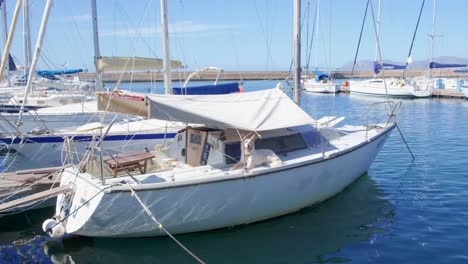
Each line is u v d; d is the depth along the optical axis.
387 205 8.91
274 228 7.77
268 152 7.74
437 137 16.80
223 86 12.70
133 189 6.39
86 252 6.96
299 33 10.36
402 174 11.28
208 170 7.28
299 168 7.77
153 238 7.17
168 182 6.57
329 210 8.62
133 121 12.92
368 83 38.41
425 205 8.89
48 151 11.59
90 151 7.48
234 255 6.87
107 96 6.75
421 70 70.62
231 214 7.33
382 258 6.69
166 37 12.51
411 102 32.19
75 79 26.62
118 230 6.79
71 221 6.79
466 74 45.41
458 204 8.90
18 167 11.59
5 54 6.85
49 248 7.11
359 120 22.81
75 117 13.55
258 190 7.36
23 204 7.13
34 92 17.98
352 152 9.09
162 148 8.63
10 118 12.84
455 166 12.04
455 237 7.33
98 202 6.30
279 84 8.98
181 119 6.86
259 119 7.60
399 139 16.58
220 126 7.21
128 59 11.44
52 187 8.29
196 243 7.25
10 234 7.78
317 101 34.62
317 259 6.73
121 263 6.65
